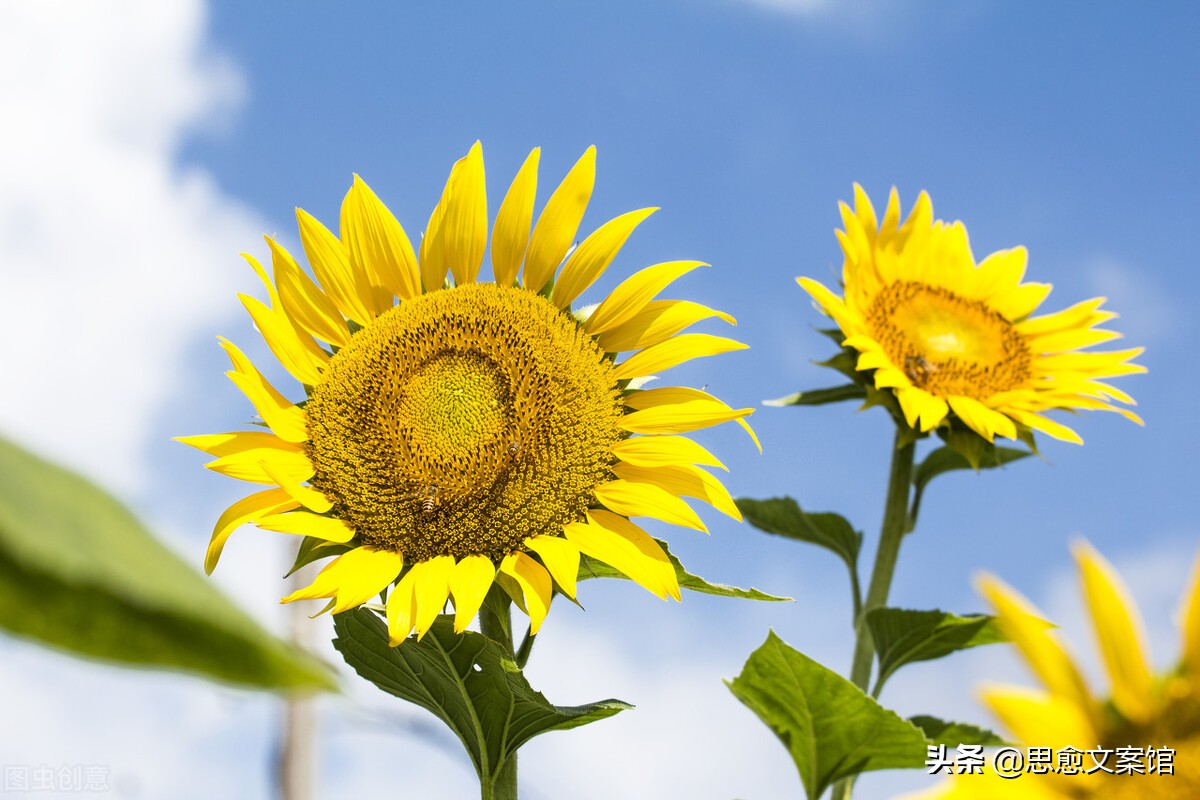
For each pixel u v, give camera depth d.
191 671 0.15
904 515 0.93
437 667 0.72
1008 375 0.95
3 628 0.15
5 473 0.14
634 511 0.74
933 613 0.86
